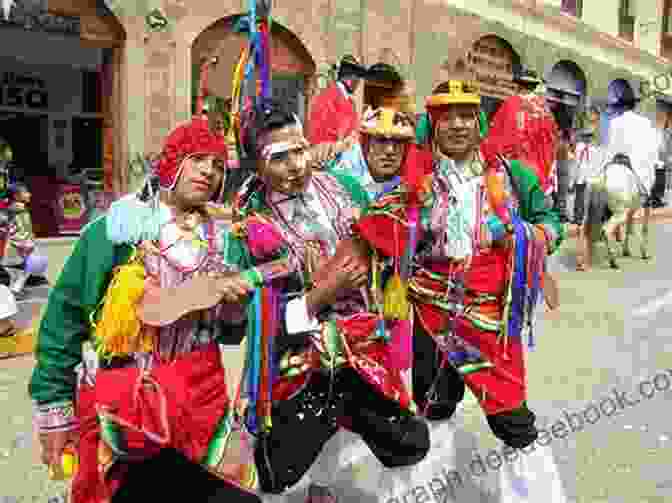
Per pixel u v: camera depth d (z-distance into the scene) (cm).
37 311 600
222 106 258
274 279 238
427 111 279
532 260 270
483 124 284
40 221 1007
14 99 1194
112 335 198
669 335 580
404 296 254
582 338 570
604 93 1808
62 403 213
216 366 215
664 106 2070
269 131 244
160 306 198
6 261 768
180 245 210
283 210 249
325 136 457
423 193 261
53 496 308
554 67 1664
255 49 261
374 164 279
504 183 278
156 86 981
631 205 934
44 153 1232
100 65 1165
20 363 488
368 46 1221
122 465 203
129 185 972
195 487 212
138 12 953
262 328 233
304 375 250
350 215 261
